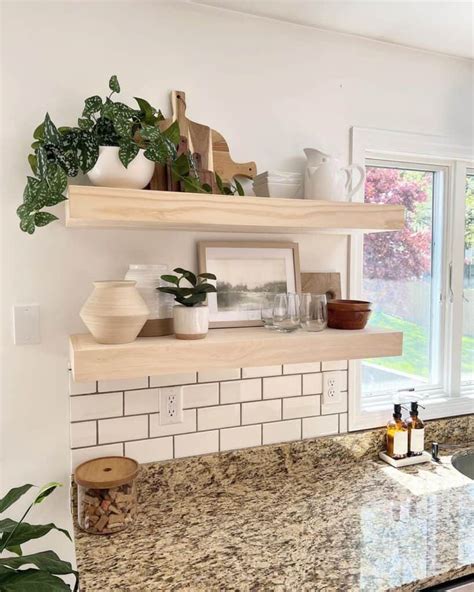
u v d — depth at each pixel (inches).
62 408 56.4
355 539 47.0
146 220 46.3
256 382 63.8
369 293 75.3
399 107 71.9
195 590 39.2
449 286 79.6
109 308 46.5
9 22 52.7
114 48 56.8
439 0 58.1
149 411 58.6
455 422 76.4
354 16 62.5
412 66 72.5
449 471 64.5
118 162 46.3
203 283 54.8
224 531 48.6
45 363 55.6
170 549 45.3
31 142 53.9
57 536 56.4
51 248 55.2
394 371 77.4
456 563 43.0
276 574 41.3
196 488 59.5
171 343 48.4
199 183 51.7
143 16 57.9
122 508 48.8
